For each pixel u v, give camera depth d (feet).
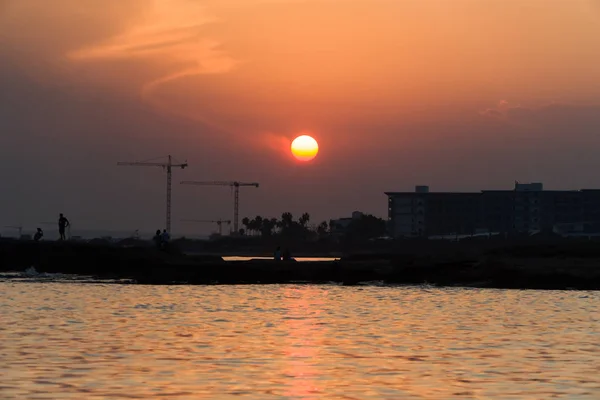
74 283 386.93
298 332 201.36
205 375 138.51
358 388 128.67
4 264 440.04
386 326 215.92
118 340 181.47
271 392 125.08
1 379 133.08
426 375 139.85
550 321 229.45
